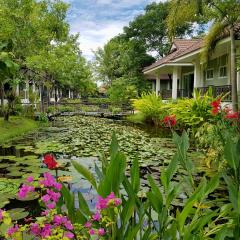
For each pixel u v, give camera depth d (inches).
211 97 426.3
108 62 1652.3
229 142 100.2
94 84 1740.9
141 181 219.5
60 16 842.8
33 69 740.7
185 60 639.8
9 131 469.4
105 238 79.9
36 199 179.5
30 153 323.6
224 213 92.0
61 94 1738.4
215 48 462.3
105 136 475.5
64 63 905.5
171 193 86.5
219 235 77.9
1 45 266.2
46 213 75.1
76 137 460.8
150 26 1341.0
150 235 88.8
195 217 88.3
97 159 299.0
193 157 300.8
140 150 350.6
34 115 679.1
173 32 406.3
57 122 719.1
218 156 234.4
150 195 82.3
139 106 704.4
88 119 822.5
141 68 1323.8
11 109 594.2
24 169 246.7
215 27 395.9
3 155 309.3
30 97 773.9
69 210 79.3
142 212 82.9
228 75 539.2
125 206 80.5
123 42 1414.9
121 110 1020.5
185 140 103.9
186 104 441.7
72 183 211.3
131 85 1211.2
